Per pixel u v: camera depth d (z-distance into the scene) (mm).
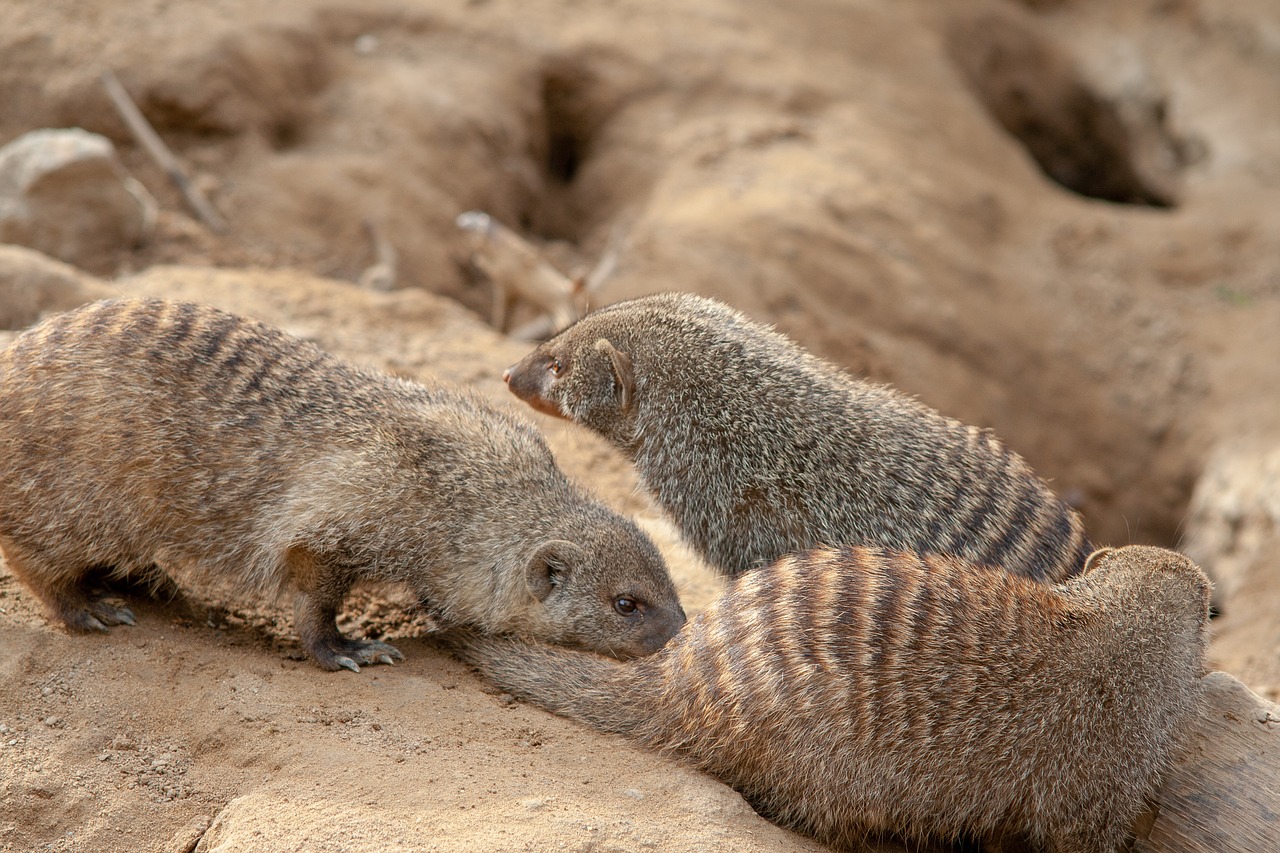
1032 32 32125
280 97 20812
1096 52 33312
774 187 22500
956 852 8336
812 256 21234
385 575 8625
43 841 6934
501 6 24578
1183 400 22953
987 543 9172
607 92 24266
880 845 8188
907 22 29047
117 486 8266
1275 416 21844
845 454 9461
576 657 8805
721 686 7887
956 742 7590
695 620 8305
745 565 9797
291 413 8492
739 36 25938
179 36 20094
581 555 8969
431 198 20547
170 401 8297
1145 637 7715
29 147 16547
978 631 7664
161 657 8312
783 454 9578
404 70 22359
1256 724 8195
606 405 10438
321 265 18641
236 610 9438
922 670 7598
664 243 20547
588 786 7469
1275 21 34031
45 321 8711
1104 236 25328
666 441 10047
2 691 7770
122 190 17109
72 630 8461
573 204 23719
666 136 23766
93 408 8180
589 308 14398
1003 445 9852
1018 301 23312
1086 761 7637
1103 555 8383
